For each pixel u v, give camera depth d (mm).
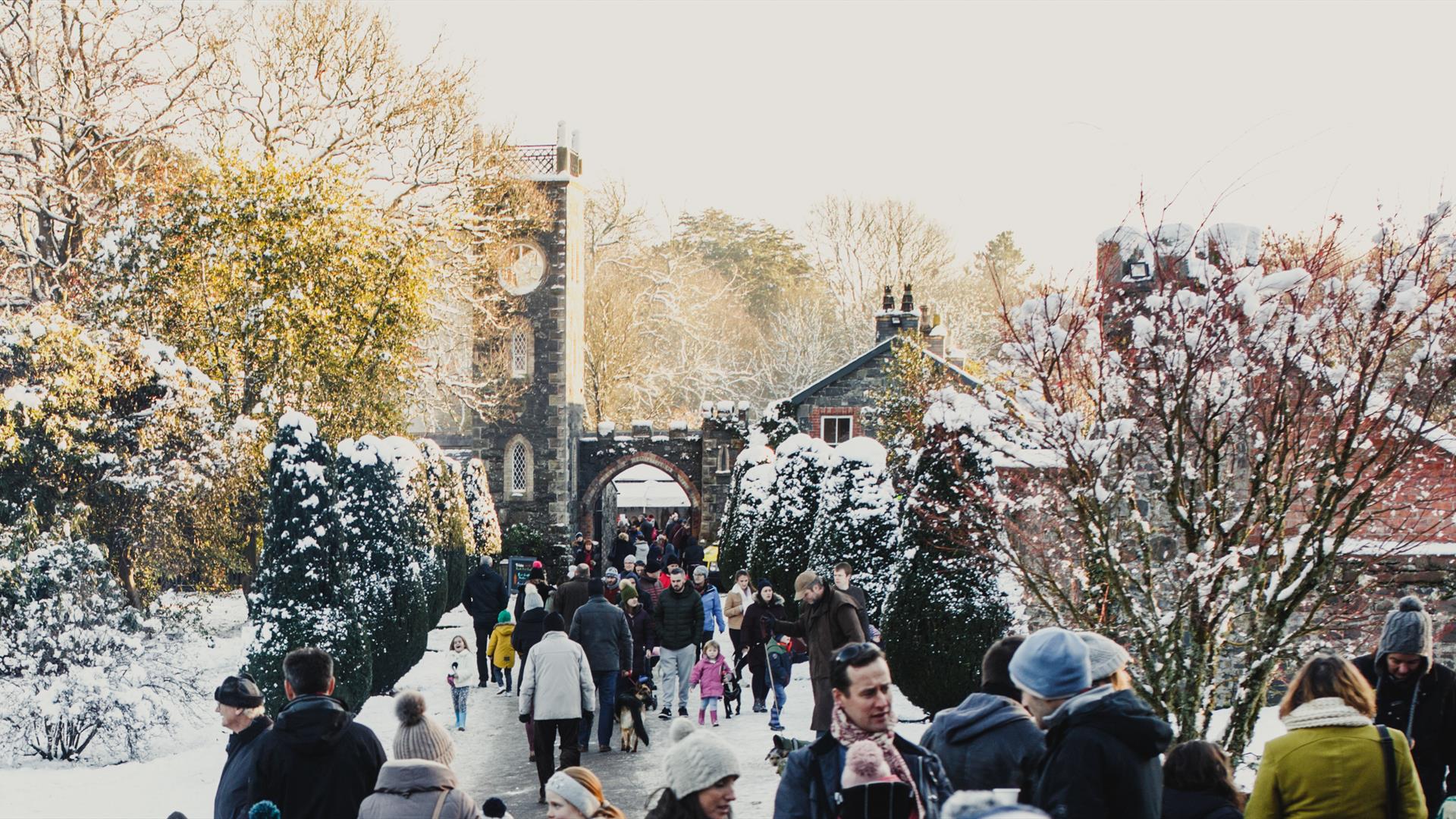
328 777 7668
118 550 25469
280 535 18859
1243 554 11438
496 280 53219
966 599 16828
